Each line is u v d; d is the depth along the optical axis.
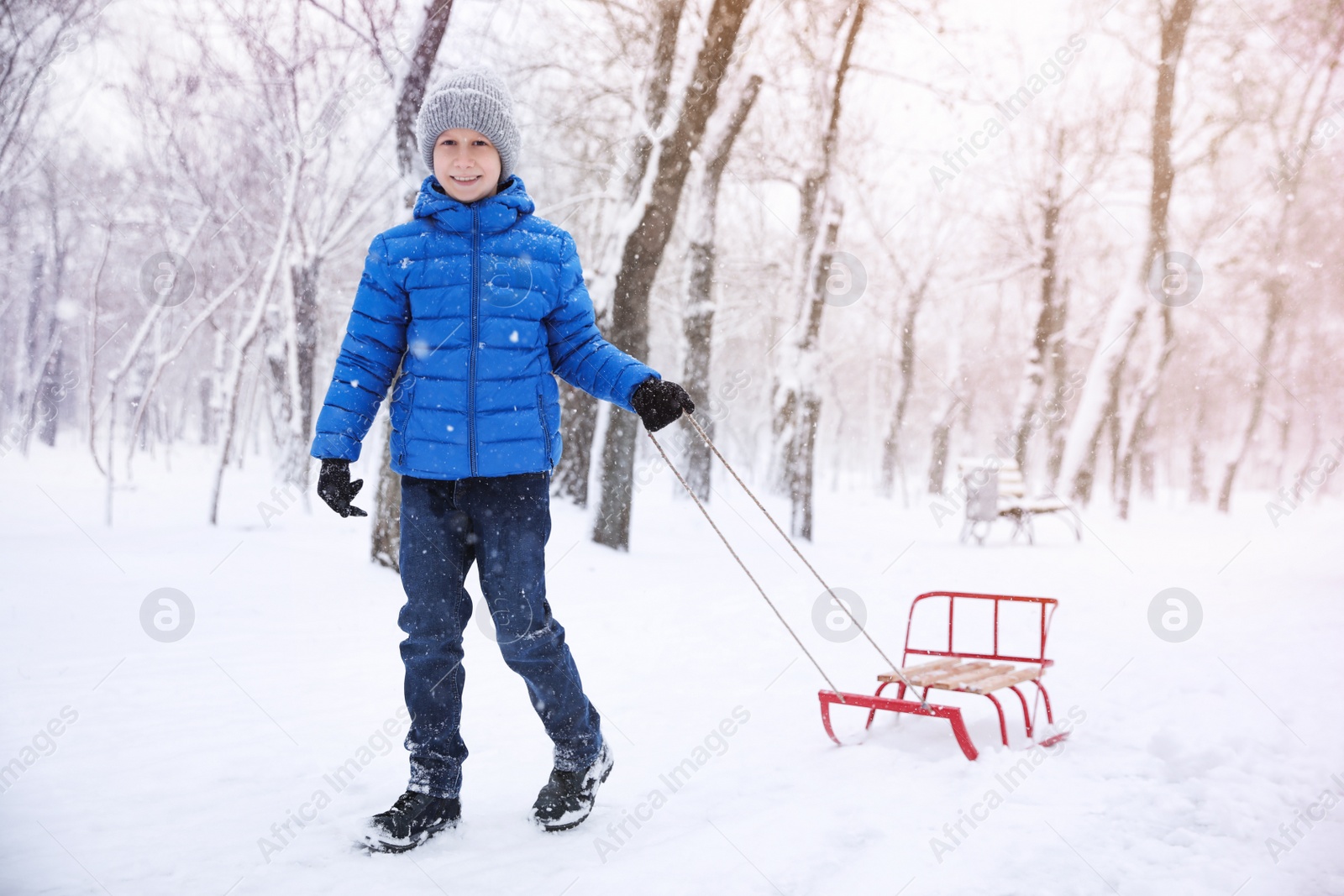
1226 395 33.28
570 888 2.20
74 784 2.93
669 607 6.89
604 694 4.33
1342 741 3.61
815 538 13.48
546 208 15.14
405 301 2.63
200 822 2.63
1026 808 2.84
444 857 2.41
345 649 5.12
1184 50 18.39
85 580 6.70
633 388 2.63
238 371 11.05
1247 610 6.95
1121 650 5.49
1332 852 2.56
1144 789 3.04
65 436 34.75
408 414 2.58
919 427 40.22
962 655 4.15
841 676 4.80
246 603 6.25
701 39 10.16
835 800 2.88
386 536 7.86
